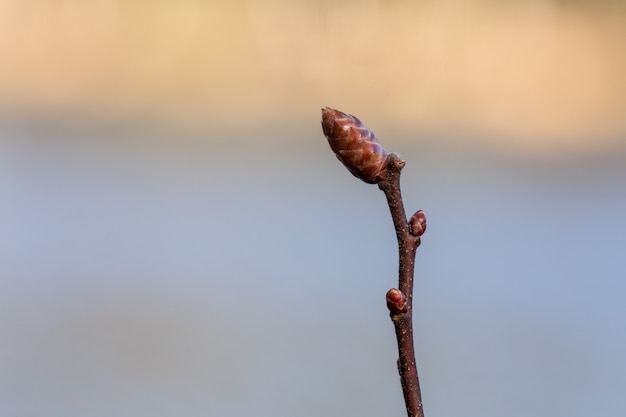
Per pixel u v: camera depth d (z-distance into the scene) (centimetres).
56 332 91
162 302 94
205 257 101
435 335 94
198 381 87
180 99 118
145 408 85
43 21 115
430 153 118
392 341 93
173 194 110
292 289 97
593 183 117
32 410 84
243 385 88
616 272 100
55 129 113
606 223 110
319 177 113
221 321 94
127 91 117
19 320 91
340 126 33
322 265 101
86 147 113
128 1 118
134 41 118
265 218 107
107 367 88
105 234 103
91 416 84
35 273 96
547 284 99
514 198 114
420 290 100
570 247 107
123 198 108
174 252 101
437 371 90
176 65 118
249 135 118
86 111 115
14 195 106
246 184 113
